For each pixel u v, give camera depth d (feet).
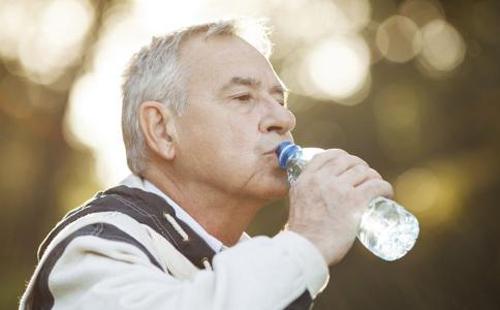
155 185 14.94
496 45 68.44
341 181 13.06
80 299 12.48
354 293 60.54
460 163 65.36
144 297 12.11
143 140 15.05
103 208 14.10
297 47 77.20
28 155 84.43
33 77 86.22
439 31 71.87
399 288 61.52
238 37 15.21
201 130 14.51
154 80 14.98
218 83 14.58
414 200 65.87
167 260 13.74
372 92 72.79
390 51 73.77
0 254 79.92
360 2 76.28
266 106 14.60
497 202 63.36
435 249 62.75
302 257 12.33
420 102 69.36
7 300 74.59
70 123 85.87
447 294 61.52
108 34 84.33
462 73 68.80
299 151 14.08
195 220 14.70
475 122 66.39
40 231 82.28
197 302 11.89
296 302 12.10
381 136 70.95
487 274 62.18
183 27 15.28
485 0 69.26
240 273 12.05
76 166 84.48
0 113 83.97
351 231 12.82
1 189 81.61
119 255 12.76
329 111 72.90
